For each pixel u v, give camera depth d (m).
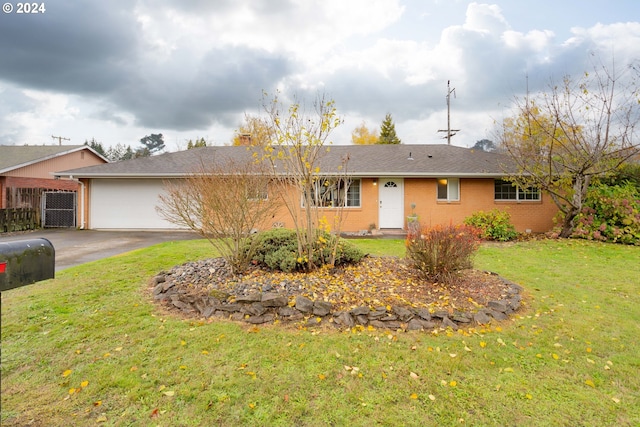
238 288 4.42
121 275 5.66
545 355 3.24
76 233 12.97
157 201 14.01
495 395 2.62
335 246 5.16
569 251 8.58
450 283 4.78
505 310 4.20
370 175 12.93
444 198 13.55
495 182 13.43
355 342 3.45
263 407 2.45
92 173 13.41
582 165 9.84
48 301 4.42
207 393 2.59
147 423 2.28
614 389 2.72
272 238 5.50
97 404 2.46
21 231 13.64
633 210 9.58
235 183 5.09
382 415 2.38
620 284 5.61
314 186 5.75
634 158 10.97
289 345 3.37
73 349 3.23
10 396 2.53
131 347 3.28
